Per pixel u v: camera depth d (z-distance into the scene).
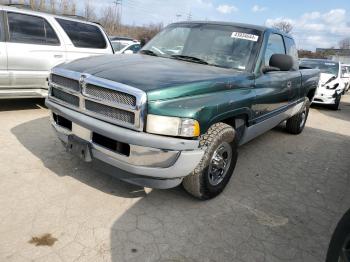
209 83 3.14
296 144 6.18
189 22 4.66
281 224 3.28
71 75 3.19
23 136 4.75
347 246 2.19
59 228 2.80
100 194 3.39
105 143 3.00
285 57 3.86
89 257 2.52
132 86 2.77
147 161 2.80
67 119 3.25
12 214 2.92
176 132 2.79
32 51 5.85
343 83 11.23
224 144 3.44
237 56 3.99
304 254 2.87
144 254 2.61
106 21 39.00
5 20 5.60
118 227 2.90
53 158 4.09
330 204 3.84
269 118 4.64
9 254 2.46
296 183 4.32
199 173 3.19
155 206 3.30
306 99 6.55
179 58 4.07
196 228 3.02
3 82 5.63
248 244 2.90
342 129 8.18
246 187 4.00
